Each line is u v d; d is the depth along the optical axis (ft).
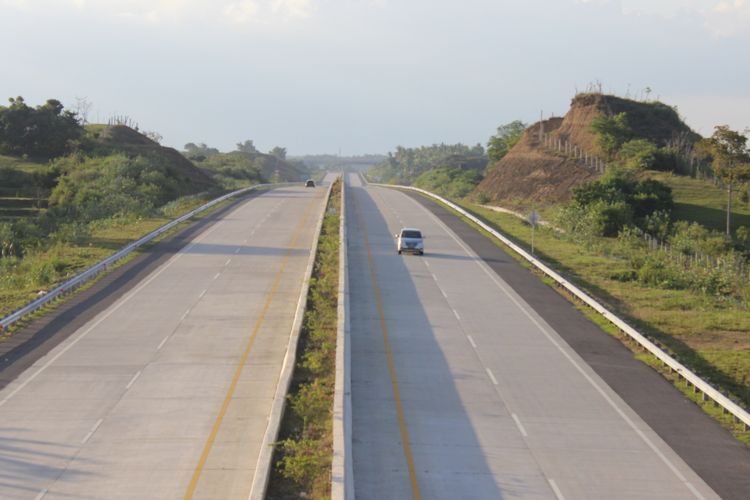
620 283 161.27
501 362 99.50
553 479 65.05
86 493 60.39
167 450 69.00
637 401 85.92
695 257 197.88
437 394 86.33
